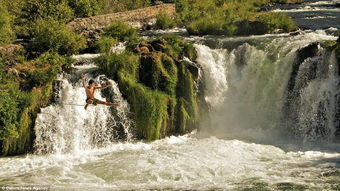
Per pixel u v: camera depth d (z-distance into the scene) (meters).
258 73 24.70
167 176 18.02
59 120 21.73
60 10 32.22
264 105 24.28
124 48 26.38
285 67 23.88
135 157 20.17
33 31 27.62
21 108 21.47
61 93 22.56
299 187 16.61
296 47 24.33
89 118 22.06
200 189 16.70
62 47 26.73
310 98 22.58
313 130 22.41
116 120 22.59
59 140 21.55
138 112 22.69
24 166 19.67
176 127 23.47
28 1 32.31
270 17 32.00
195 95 24.16
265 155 20.19
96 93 22.52
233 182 17.28
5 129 20.75
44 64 24.03
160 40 25.31
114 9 39.19
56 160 20.33
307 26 33.00
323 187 16.56
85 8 35.09
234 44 26.33
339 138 22.06
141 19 37.41
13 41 27.86
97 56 25.72
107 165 19.39
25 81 22.84
